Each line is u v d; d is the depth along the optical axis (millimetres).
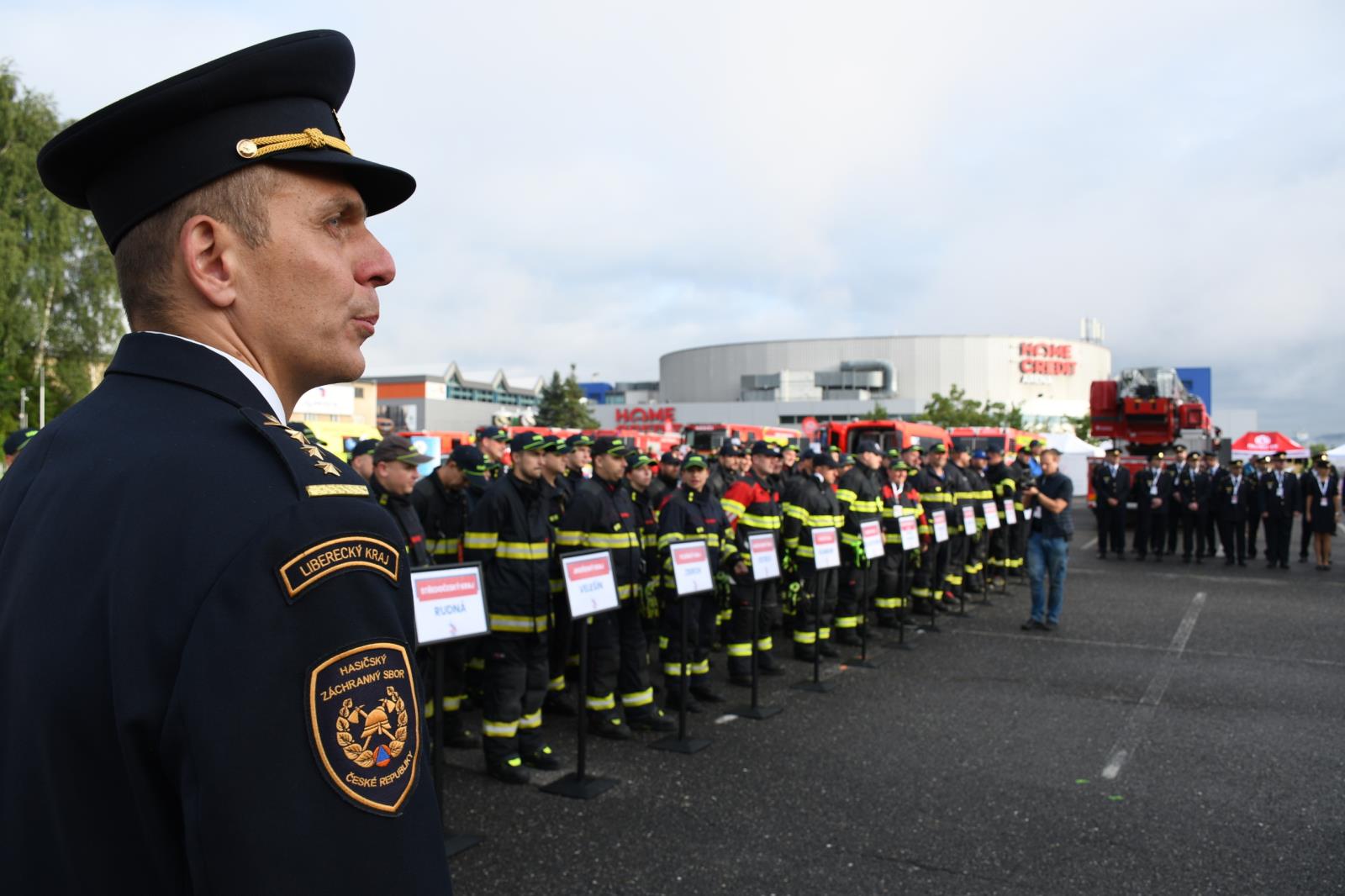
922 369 90625
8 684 885
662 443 25719
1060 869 4410
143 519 853
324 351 1067
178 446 904
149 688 792
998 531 14781
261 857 741
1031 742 6445
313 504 870
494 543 5793
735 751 6277
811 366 93812
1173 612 12102
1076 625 11258
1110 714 7203
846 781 5660
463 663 6566
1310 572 16516
